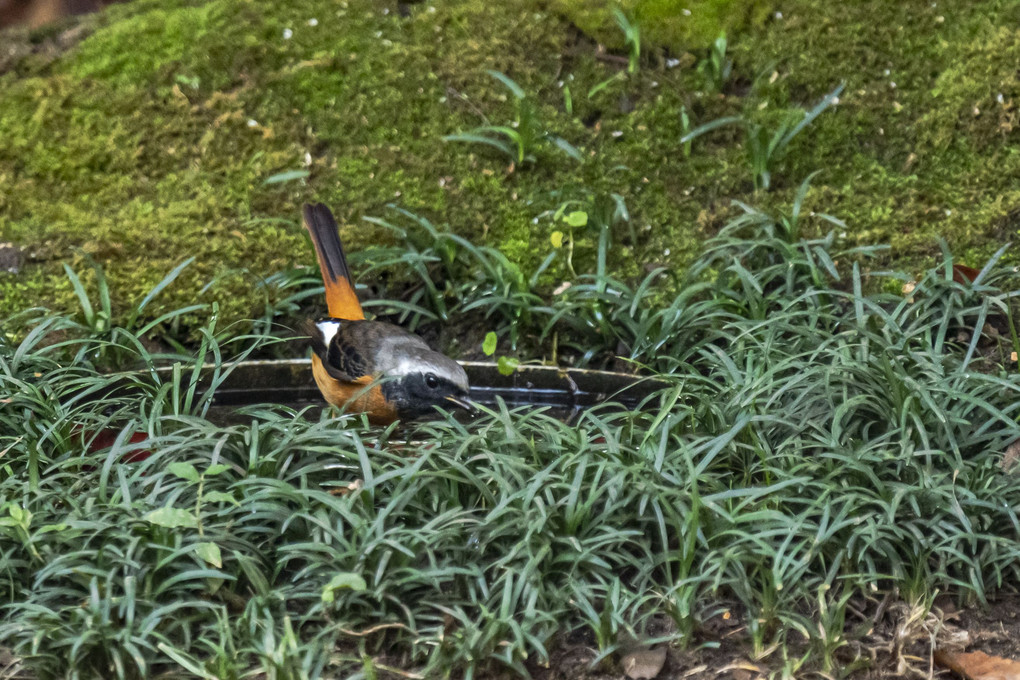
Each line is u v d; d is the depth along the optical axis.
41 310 5.84
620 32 7.07
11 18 7.88
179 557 3.74
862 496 3.94
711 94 6.90
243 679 3.38
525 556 3.82
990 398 4.75
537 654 3.66
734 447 4.36
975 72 6.60
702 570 3.90
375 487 4.08
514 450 4.35
